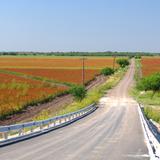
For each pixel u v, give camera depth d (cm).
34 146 2320
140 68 19025
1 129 2462
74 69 17750
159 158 1647
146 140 2711
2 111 5266
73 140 2677
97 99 7994
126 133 3234
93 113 5881
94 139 2752
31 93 7850
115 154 2006
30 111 5972
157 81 9269
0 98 6719
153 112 5922
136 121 4566
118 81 13238
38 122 3253
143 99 8662
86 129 3594
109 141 2630
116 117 5166
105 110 6412
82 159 1820
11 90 8275
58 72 15575
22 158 1825
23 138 2762
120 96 9231
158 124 4544
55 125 3828
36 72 15338
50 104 7088
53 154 1980
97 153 2038
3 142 2467
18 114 5594
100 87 10850
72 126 3928
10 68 17888
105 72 15362
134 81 13138
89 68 18962
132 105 7388
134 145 2417
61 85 10906
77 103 7156
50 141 2603
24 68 18050
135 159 1841
